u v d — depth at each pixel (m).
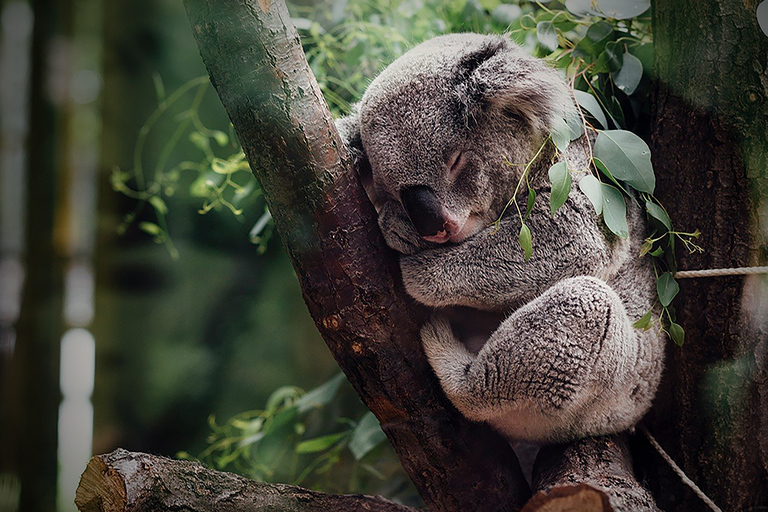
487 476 2.34
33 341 6.49
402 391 2.29
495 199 2.62
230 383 5.44
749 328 2.39
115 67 5.70
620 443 2.49
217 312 5.58
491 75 2.50
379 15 3.75
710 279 2.43
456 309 2.66
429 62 2.65
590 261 2.47
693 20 2.39
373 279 2.26
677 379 2.54
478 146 2.56
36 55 7.14
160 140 5.52
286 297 5.52
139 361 5.53
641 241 2.62
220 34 2.14
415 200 2.51
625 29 2.92
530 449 2.82
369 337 2.26
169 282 5.58
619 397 2.44
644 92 2.82
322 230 2.22
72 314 7.25
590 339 2.31
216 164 3.51
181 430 5.45
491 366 2.35
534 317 2.34
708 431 2.47
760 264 2.37
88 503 2.16
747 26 2.32
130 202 5.63
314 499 2.36
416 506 3.58
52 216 6.93
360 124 2.72
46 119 7.06
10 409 6.34
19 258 7.07
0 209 7.27
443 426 2.32
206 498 2.22
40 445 6.36
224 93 2.19
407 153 2.55
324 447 3.43
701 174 2.42
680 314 2.51
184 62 5.69
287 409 3.51
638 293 2.58
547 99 2.40
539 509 1.86
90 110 7.89
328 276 2.23
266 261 5.62
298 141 2.17
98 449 5.50
